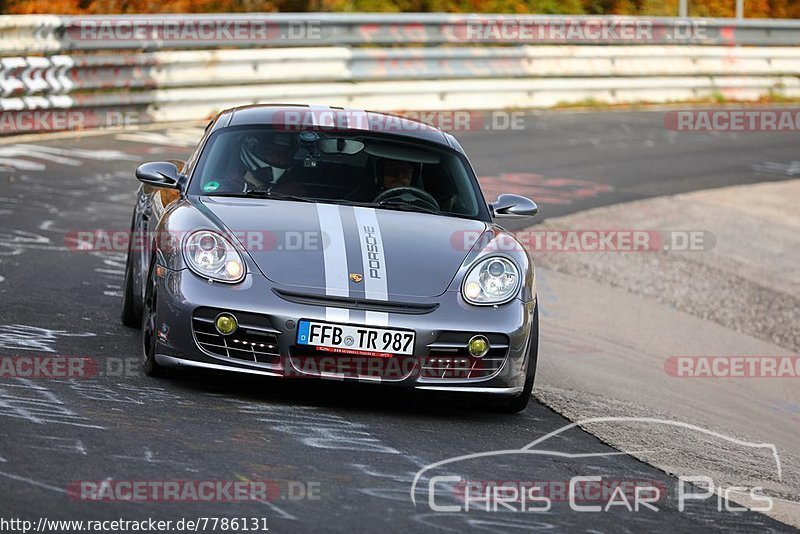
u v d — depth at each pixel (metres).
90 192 40.72
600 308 34.28
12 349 20.88
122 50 55.84
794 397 29.73
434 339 18.91
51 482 13.77
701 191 51.81
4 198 38.47
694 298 37.19
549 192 47.94
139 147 49.59
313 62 60.38
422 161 23.53
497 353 19.48
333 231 20.19
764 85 81.50
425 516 14.01
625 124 67.94
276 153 22.91
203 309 18.69
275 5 79.31
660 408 24.17
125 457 15.06
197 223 19.92
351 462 16.02
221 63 57.19
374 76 62.59
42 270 29.05
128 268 24.08
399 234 20.64
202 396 18.88
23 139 50.25
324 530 13.09
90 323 23.94
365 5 83.62
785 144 67.94
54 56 51.00
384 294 19.00
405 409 19.94
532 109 69.69
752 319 36.22
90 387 18.67
